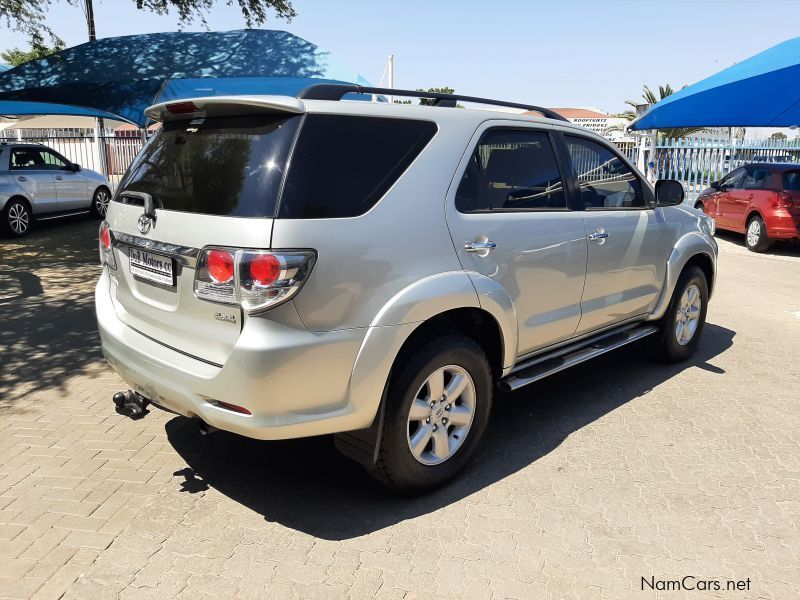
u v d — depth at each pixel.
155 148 3.36
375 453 2.98
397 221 2.96
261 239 2.56
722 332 6.40
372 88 3.32
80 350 5.42
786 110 12.00
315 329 2.69
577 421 4.23
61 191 12.78
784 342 6.05
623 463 3.66
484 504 3.22
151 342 3.13
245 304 2.58
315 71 10.80
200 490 3.31
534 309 3.75
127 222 3.27
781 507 3.21
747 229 12.15
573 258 3.95
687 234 5.10
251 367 2.58
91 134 20.48
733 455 3.76
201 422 2.99
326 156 2.79
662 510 3.17
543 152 3.90
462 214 3.28
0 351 5.38
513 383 3.69
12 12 13.01
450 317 3.44
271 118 2.83
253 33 11.54
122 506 3.14
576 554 2.82
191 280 2.80
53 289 7.71
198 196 2.88
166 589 2.57
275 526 3.01
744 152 16.84
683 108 12.21
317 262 2.65
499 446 3.86
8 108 12.91
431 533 2.97
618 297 4.46
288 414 2.70
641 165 16.91
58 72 10.70
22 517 3.03
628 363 5.39
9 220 11.50
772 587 2.63
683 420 4.25
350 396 2.83
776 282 9.09
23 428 3.97
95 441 3.82
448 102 3.70
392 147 3.05
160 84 10.23
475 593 2.57
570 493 3.33
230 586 2.59
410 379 3.01
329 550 2.83
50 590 2.55
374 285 2.84
